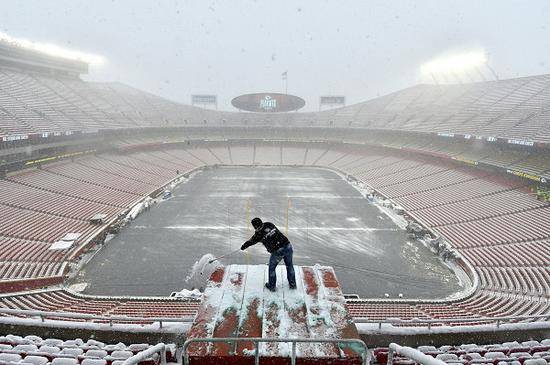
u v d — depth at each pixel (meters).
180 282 26.70
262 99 90.81
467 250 31.91
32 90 61.28
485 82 71.94
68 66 74.06
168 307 20.39
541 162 43.81
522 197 40.69
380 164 68.62
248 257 30.73
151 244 33.56
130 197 47.88
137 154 70.44
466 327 9.63
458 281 27.55
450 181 51.31
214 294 7.61
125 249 32.34
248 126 90.94
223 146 87.31
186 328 8.91
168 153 76.69
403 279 27.80
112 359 7.62
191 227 38.28
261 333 6.26
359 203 48.66
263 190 55.50
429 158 63.72
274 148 87.62
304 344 5.91
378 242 34.94
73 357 7.78
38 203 39.28
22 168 46.44
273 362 5.65
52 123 53.81
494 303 22.42
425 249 33.41
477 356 8.48
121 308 19.83
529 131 46.91
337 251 32.72
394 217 42.75
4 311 9.59
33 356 7.54
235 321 6.62
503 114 56.28
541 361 7.53
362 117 87.62
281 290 7.77
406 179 56.84
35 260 28.16
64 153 56.06
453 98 73.88
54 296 22.98
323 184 60.44
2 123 45.94
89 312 17.78
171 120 85.62
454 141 61.75
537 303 21.30
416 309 21.19
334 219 41.66
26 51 63.44
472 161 51.47
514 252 29.97
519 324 10.05
